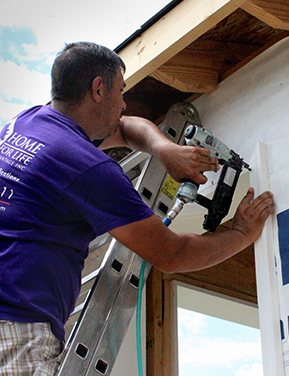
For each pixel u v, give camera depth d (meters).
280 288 1.52
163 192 2.00
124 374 2.15
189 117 2.16
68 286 1.34
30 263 1.26
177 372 2.39
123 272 1.75
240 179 1.88
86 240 1.40
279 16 1.62
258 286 1.57
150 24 1.90
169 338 2.46
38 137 1.40
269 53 1.93
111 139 1.94
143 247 1.39
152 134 1.80
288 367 1.40
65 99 1.52
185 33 1.67
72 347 1.57
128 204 1.33
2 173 1.37
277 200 1.64
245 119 1.92
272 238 1.60
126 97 2.28
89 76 1.51
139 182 1.95
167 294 2.56
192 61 2.04
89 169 1.32
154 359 2.36
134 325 2.28
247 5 1.58
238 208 1.66
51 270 1.29
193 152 1.62
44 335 1.24
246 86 1.98
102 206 1.31
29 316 1.23
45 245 1.30
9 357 1.19
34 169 1.33
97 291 1.67
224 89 2.08
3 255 1.25
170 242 1.41
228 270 2.88
